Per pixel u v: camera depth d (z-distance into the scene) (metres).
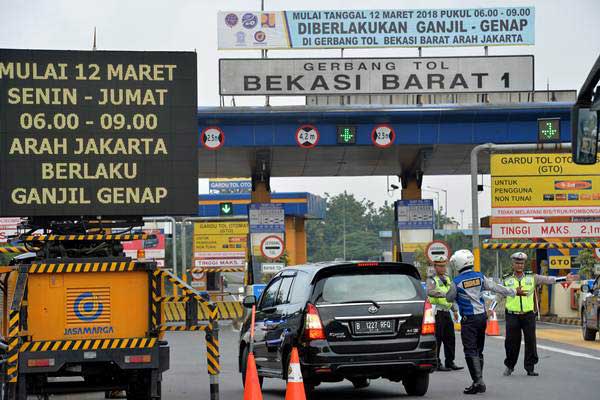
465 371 40.97
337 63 88.50
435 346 31.80
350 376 31.59
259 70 88.06
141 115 30.05
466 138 86.88
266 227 97.38
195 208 30.11
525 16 90.81
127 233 30.50
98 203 29.78
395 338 31.45
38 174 29.59
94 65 29.97
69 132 29.77
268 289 36.06
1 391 28.83
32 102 29.67
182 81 30.25
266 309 35.03
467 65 89.50
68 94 29.81
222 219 98.81
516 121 86.81
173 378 41.28
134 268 28.75
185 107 30.20
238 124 85.81
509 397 32.47
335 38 90.50
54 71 29.78
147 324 28.84
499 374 39.66
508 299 39.06
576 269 87.88
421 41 90.69
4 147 29.53
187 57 30.30
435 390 34.66
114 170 29.88
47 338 28.34
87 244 30.30
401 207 99.75
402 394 34.00
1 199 29.41
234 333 73.62
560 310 86.56
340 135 85.00
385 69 88.94
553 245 78.19
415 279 32.31
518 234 79.88
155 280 29.02
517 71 89.69
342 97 89.25
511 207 79.75
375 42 90.62
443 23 90.56
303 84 88.19
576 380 37.25
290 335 31.80
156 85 30.16
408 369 31.58
